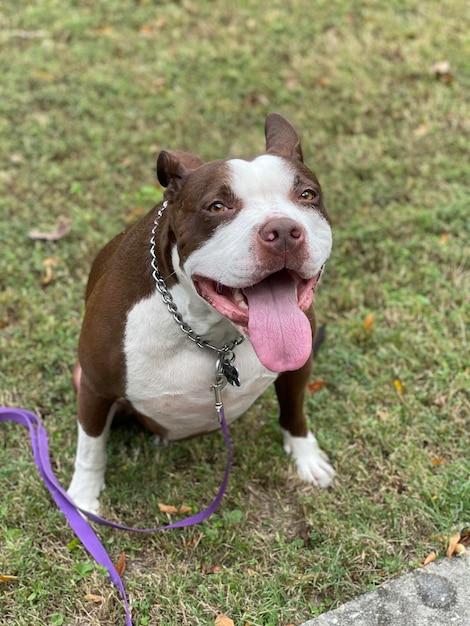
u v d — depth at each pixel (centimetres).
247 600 79
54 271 121
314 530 86
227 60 168
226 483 85
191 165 81
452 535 83
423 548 83
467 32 174
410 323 110
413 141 144
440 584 78
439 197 133
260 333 66
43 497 89
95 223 130
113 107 155
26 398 101
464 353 106
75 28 176
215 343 76
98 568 81
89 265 122
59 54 169
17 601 79
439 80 161
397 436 96
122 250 78
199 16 182
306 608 78
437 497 87
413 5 183
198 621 77
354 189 135
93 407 83
